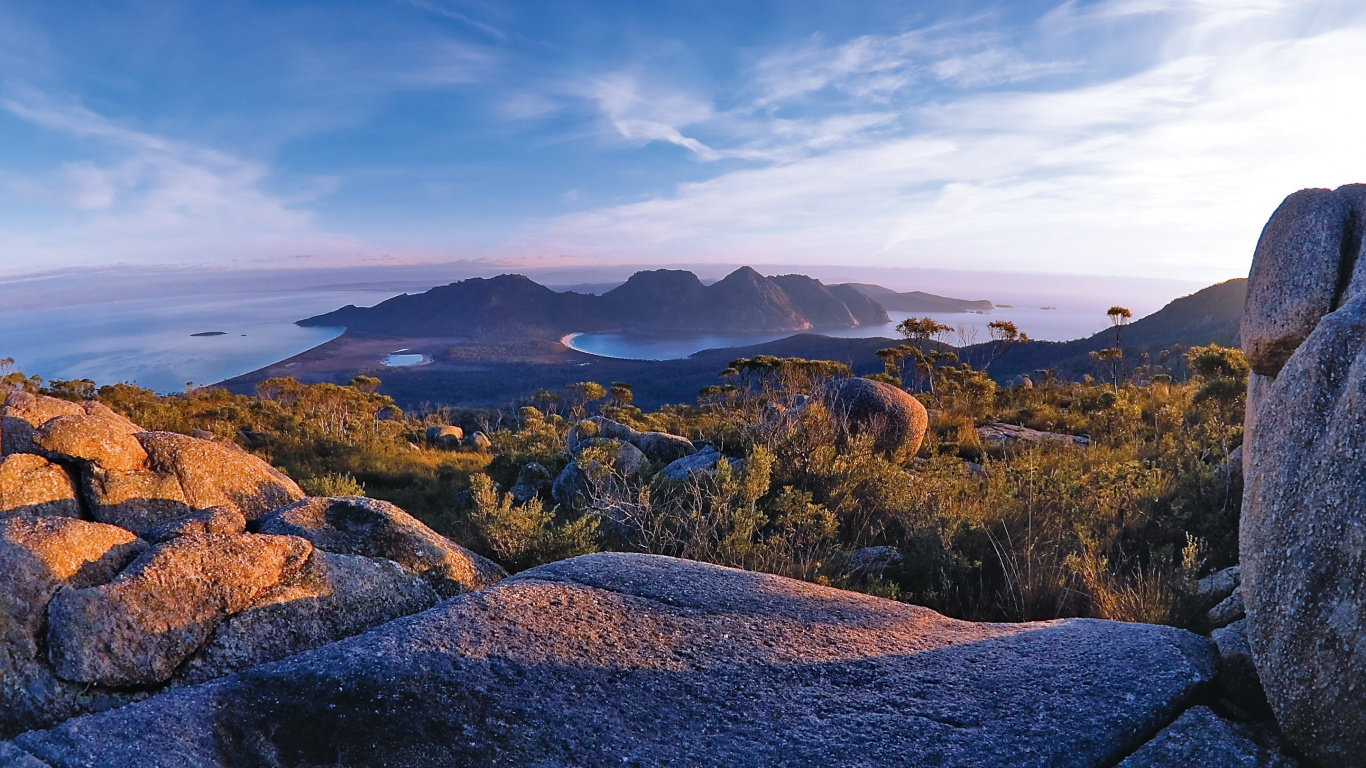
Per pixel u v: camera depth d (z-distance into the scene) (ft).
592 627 11.22
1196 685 9.43
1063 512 20.65
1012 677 9.89
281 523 15.23
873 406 35.53
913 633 11.58
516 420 112.78
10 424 17.93
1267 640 8.53
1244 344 12.72
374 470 44.70
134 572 11.46
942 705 9.36
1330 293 10.85
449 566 15.71
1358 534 7.47
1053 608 15.79
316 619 12.65
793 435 29.04
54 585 11.14
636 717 9.28
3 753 8.24
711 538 20.77
